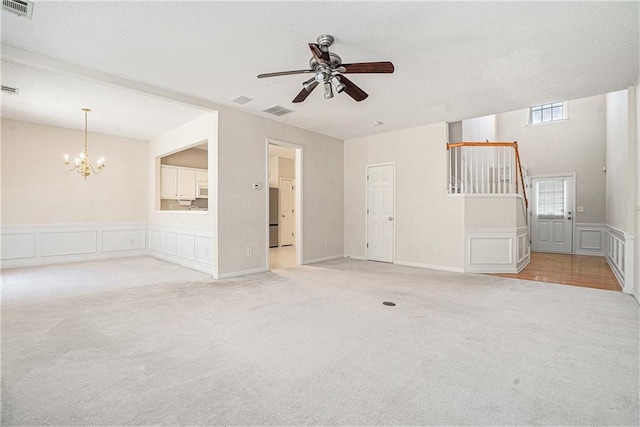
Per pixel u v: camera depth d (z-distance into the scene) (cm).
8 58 288
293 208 942
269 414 156
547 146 781
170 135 611
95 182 627
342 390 177
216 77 360
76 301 345
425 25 256
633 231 376
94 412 157
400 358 215
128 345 234
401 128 581
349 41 281
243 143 486
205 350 226
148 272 505
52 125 572
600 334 254
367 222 640
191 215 544
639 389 178
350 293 380
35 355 218
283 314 303
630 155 380
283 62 324
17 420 150
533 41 280
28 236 554
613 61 317
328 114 497
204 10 237
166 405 163
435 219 542
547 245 778
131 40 280
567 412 158
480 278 464
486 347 231
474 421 151
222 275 459
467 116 505
